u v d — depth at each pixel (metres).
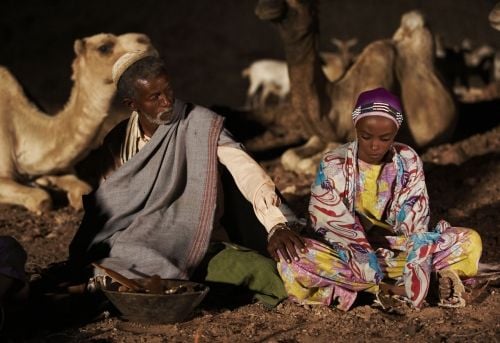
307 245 5.65
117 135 6.25
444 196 8.86
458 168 9.73
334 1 26.53
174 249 5.90
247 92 24.14
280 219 5.66
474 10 25.42
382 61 10.38
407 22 10.89
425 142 10.61
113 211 6.09
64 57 24.89
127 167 6.00
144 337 5.37
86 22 26.50
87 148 9.59
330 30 26.22
